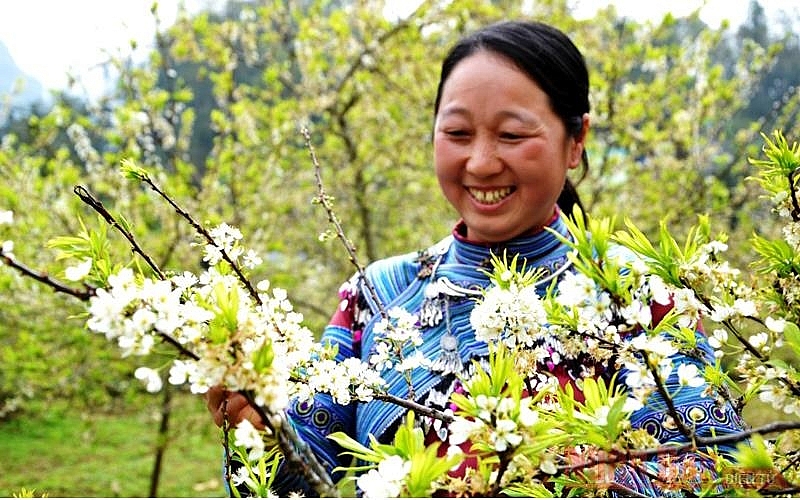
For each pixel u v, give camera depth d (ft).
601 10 17.43
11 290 15.51
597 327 2.92
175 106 16.98
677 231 17.07
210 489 21.17
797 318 3.08
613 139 17.22
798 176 3.22
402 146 19.92
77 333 15.40
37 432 27.14
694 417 3.28
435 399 4.02
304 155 19.16
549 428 2.38
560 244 4.52
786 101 16.93
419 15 17.49
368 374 3.41
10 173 16.93
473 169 4.27
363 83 18.43
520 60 4.25
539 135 4.26
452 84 4.41
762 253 3.18
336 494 2.18
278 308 3.07
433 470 2.16
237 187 17.26
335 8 19.70
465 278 4.41
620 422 2.48
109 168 16.11
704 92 17.46
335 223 4.54
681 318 2.98
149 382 2.16
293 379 3.25
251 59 19.13
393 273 4.91
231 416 3.14
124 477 22.25
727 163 17.98
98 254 2.53
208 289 2.78
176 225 15.87
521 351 3.16
